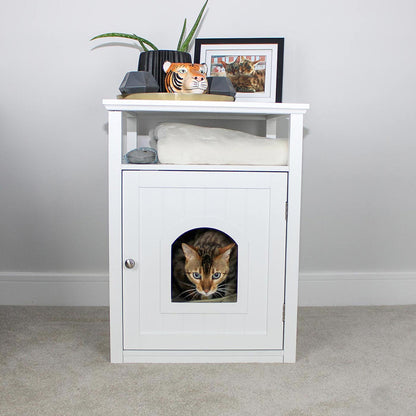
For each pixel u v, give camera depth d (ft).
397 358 4.33
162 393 3.67
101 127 5.48
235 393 3.68
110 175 4.07
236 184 4.12
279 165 4.21
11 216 5.65
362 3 5.36
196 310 4.22
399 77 5.49
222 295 4.22
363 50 5.42
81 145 5.52
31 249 5.74
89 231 5.71
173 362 4.25
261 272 4.21
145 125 5.47
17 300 5.79
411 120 5.58
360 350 4.50
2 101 5.39
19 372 3.98
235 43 5.24
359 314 5.53
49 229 5.70
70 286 5.78
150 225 4.12
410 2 5.37
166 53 4.75
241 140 4.22
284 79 5.43
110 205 4.09
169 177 4.09
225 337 4.25
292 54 5.39
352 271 5.91
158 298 4.19
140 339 4.22
